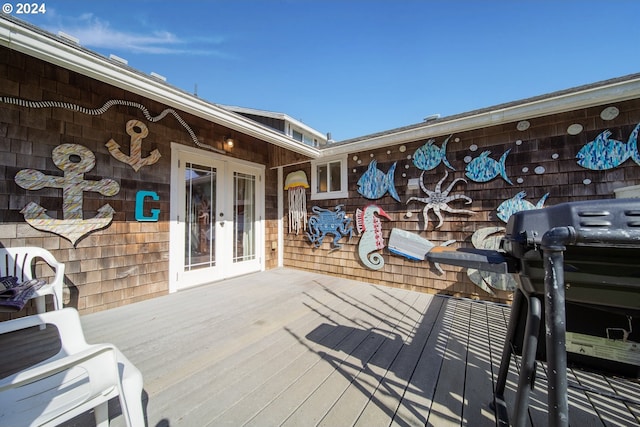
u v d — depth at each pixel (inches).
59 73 101.4
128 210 120.9
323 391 61.3
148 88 93.7
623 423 52.6
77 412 37.0
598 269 33.3
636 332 35.4
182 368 70.2
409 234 143.2
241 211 176.7
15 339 85.4
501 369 56.1
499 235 118.9
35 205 96.0
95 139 110.7
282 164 191.0
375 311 112.4
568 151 106.0
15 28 65.5
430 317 105.8
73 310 56.1
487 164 122.0
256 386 63.0
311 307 117.0
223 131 163.9
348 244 167.5
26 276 91.8
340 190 171.3
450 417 53.6
